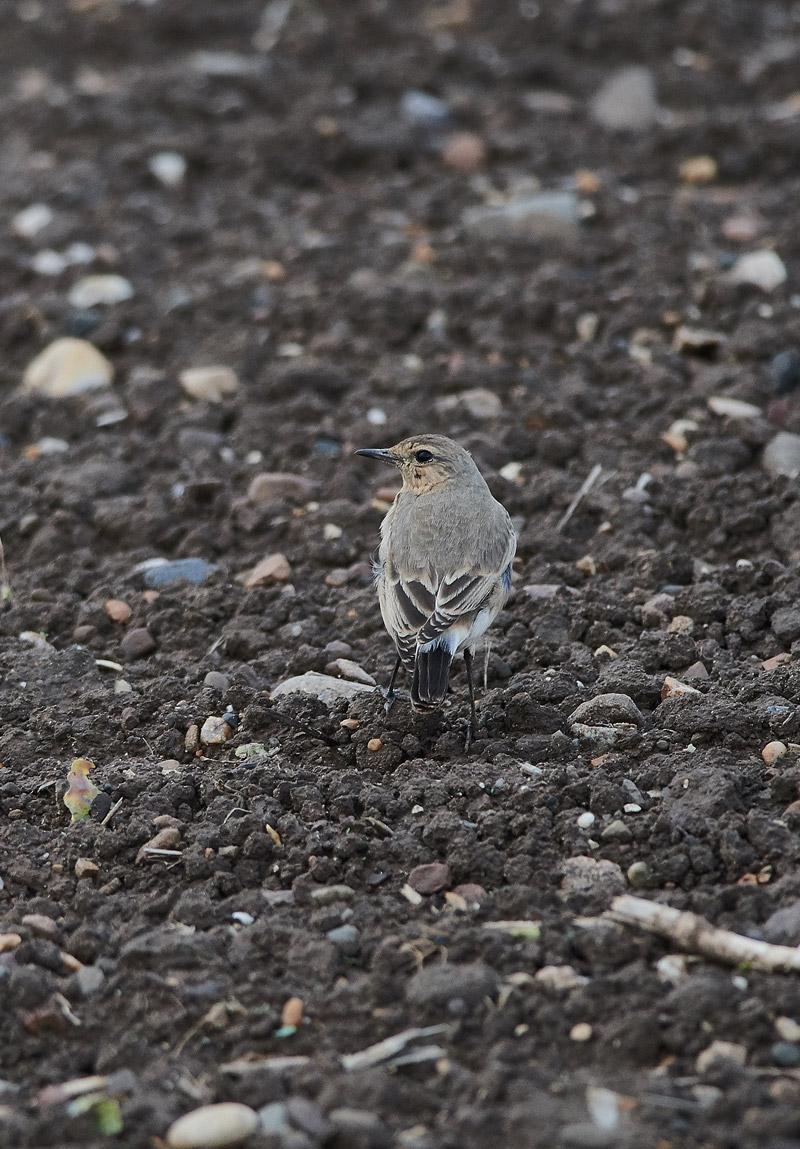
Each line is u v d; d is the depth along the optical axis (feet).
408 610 33.12
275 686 37.35
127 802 32.40
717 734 33.27
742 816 29.78
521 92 84.23
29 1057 24.94
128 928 28.02
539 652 38.01
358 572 42.91
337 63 88.94
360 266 63.16
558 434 49.08
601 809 30.58
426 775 32.76
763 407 50.49
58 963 27.27
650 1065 23.79
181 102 82.53
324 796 32.14
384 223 67.87
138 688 37.91
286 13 97.50
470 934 26.76
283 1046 24.76
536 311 57.16
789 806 30.40
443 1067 23.84
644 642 37.78
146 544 45.93
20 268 65.26
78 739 35.29
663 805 30.45
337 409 52.60
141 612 41.45
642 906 26.94
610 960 26.30
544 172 72.64
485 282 60.34
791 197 67.72
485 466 48.06
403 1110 23.03
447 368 54.13
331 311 58.49
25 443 53.47
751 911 27.27
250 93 84.64
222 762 34.19
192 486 47.03
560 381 53.47
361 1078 23.38
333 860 29.55
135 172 75.56
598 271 61.36
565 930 27.14
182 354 57.77
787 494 44.21
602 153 74.95
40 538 45.88
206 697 36.27
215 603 41.47
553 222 64.28
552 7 93.35
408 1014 25.11
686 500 44.70
